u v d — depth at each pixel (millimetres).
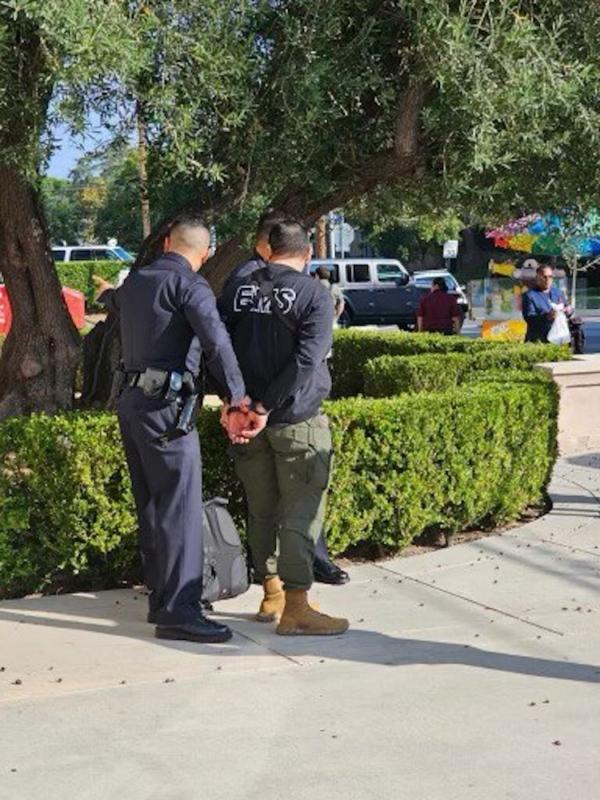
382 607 5699
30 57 5645
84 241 54938
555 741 4027
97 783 3697
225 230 8055
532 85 6102
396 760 3869
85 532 5875
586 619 5488
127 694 4484
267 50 6406
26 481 5801
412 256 60781
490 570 6395
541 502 8219
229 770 3793
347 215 9305
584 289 32531
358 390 14367
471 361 10875
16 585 5938
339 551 6496
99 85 5668
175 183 7227
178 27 5734
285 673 4734
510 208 7898
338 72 6410
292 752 3934
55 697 4449
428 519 6809
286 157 6723
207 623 5160
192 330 5004
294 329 5051
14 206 8367
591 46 6547
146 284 4992
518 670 4773
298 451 5113
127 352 5117
